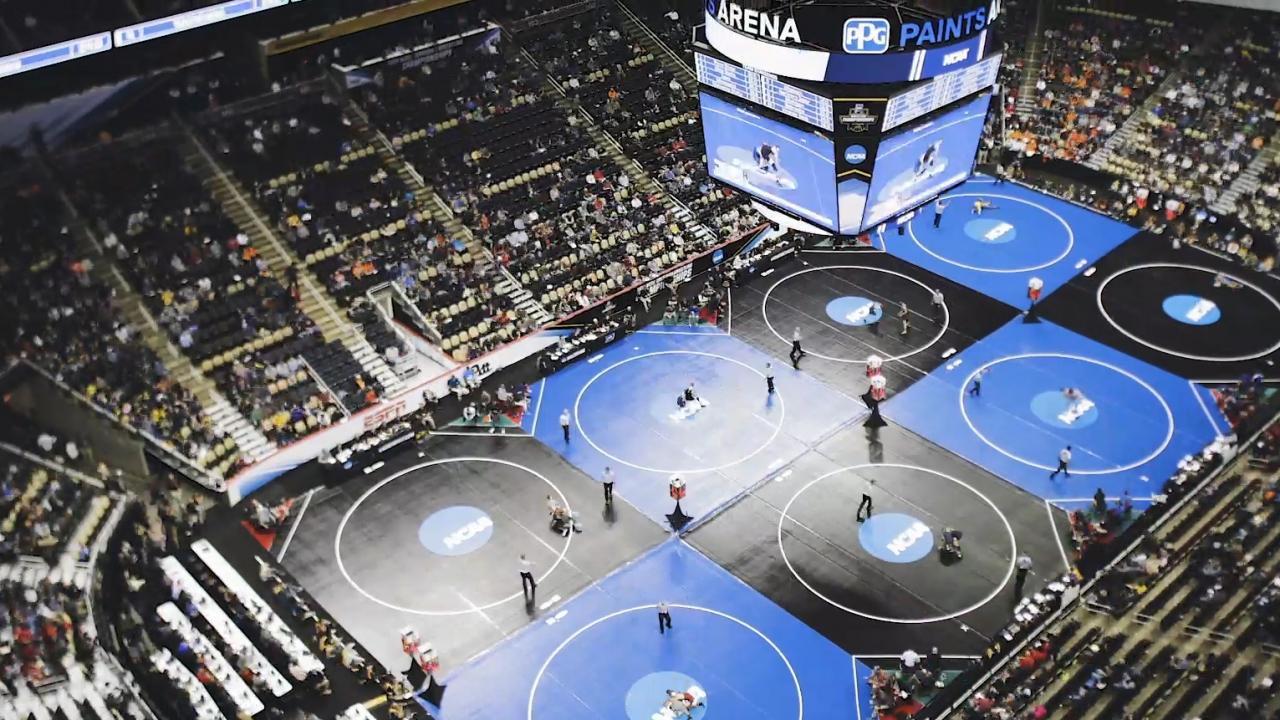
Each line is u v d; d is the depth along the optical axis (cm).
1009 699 4156
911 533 4878
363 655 4419
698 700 4238
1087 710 4138
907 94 3538
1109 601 4559
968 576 4684
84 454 4966
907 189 3816
